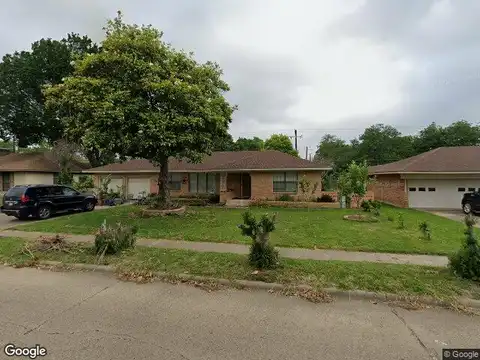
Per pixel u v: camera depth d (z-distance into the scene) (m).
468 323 3.99
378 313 4.29
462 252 5.50
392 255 7.23
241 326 3.85
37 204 14.08
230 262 6.39
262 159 20.95
